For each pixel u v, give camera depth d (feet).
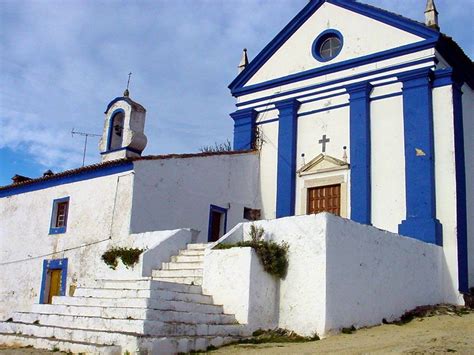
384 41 56.39
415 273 43.86
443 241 48.80
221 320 33.60
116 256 44.65
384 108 55.11
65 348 29.30
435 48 52.95
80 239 52.39
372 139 55.06
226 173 58.80
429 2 55.57
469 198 52.80
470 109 56.80
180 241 44.80
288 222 36.91
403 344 30.01
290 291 35.60
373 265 38.91
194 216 54.34
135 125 57.26
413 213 50.21
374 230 39.75
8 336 32.81
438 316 41.29
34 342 31.24
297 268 35.65
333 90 58.90
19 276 58.08
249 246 35.68
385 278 39.99
